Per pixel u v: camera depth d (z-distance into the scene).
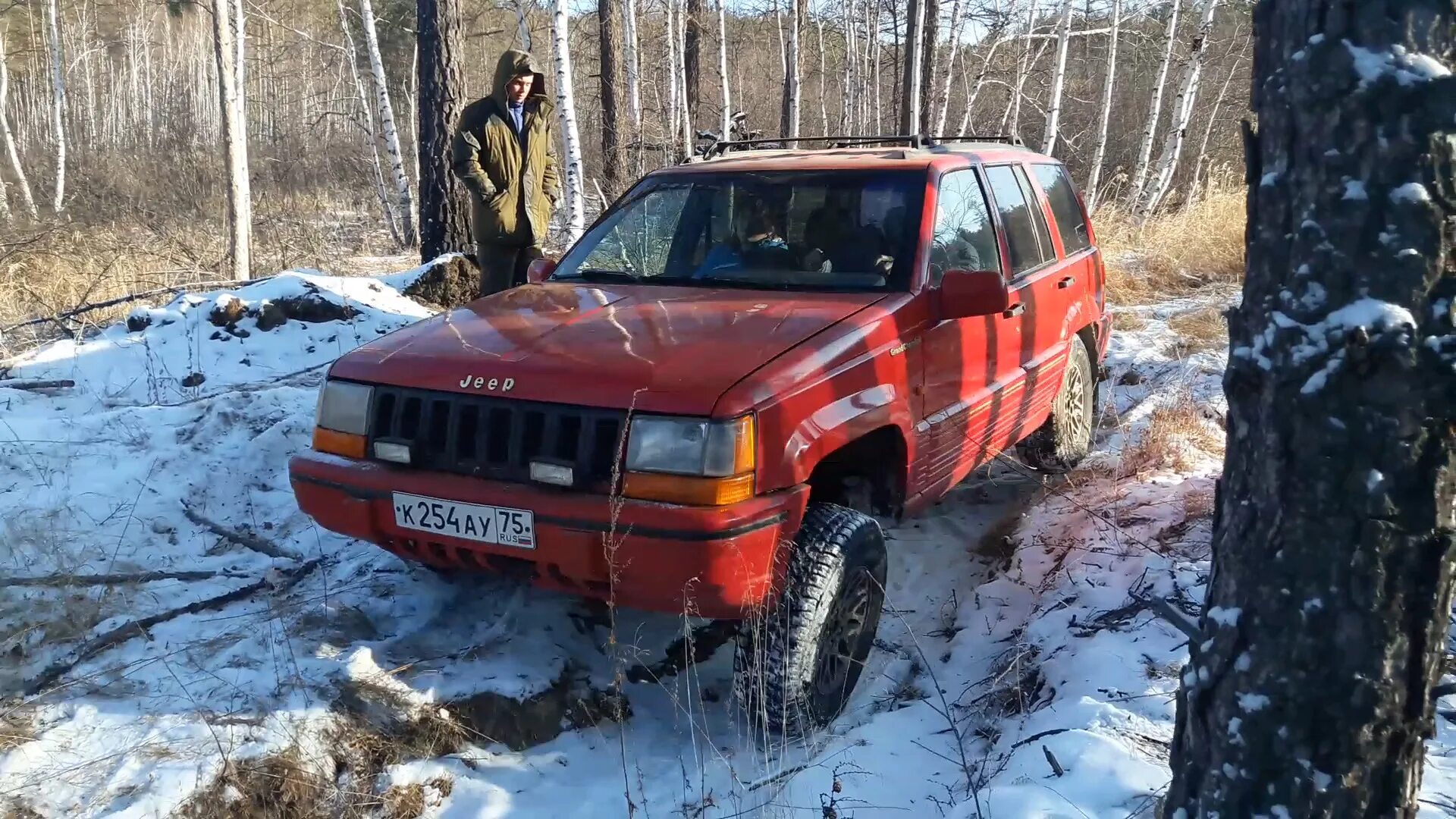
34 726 3.05
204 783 2.85
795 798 3.06
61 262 9.45
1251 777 1.89
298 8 23.22
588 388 3.04
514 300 3.96
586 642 3.81
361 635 3.66
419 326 3.75
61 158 16.77
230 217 9.88
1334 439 1.70
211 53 28.72
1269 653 1.83
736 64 24.50
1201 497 4.59
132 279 8.89
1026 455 5.48
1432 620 1.76
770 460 2.99
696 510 2.87
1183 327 8.11
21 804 2.74
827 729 3.43
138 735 3.02
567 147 9.66
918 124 14.75
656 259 4.29
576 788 3.18
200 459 4.91
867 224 4.07
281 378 6.05
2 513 4.25
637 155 14.16
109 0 29.67
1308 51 1.67
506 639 3.69
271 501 4.71
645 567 2.93
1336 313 1.68
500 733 3.34
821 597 3.23
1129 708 3.15
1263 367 1.78
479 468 3.14
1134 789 2.71
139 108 29.31
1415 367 1.64
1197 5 20.86
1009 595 4.27
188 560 4.17
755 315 3.54
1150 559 4.12
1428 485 1.69
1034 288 4.86
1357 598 1.74
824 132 20.31
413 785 3.07
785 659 3.19
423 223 10.33
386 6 22.58
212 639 3.54
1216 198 11.65
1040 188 5.39
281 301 6.88
